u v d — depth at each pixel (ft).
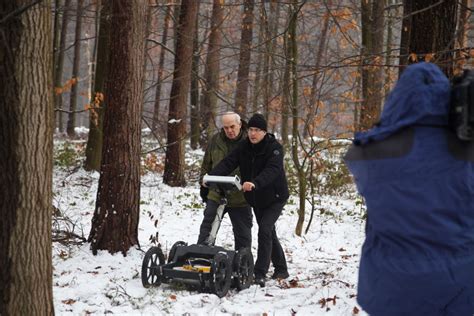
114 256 25.91
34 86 13.15
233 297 21.07
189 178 51.96
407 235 9.89
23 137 13.03
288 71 34.40
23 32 12.89
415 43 21.09
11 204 13.05
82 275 23.02
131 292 20.84
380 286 10.23
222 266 20.95
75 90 86.89
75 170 49.98
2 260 13.10
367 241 10.80
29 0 12.89
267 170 22.11
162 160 58.39
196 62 53.62
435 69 10.09
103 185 26.58
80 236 28.86
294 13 32.96
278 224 36.32
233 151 23.03
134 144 26.58
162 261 22.12
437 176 9.73
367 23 41.19
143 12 26.48
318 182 47.34
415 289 9.91
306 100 38.73
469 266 9.89
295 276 24.82
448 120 9.95
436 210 9.73
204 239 22.67
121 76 26.21
